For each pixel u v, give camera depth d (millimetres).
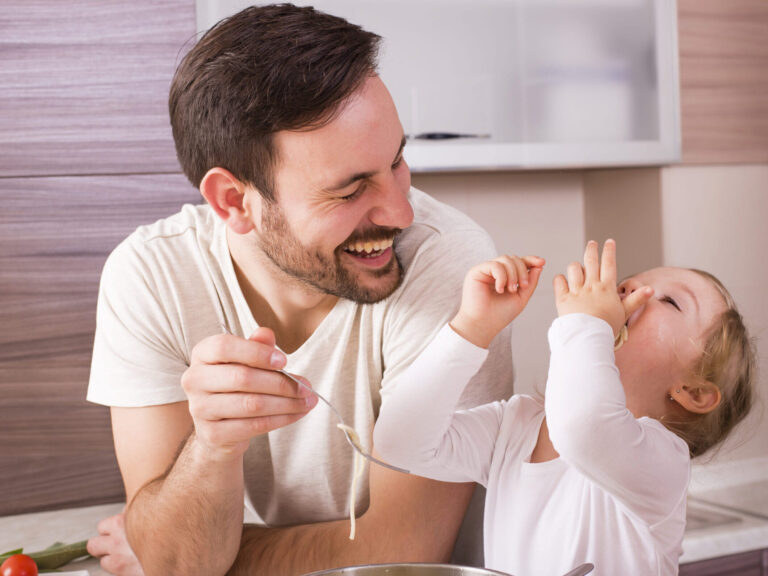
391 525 1100
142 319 1149
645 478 1022
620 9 2117
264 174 980
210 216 1219
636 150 2133
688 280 1315
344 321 1125
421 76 2004
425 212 1220
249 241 1078
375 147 947
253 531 1147
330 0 1929
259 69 949
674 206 2178
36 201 1785
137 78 1798
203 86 996
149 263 1160
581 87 2098
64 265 1800
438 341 1087
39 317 1800
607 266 1124
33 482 1815
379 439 1094
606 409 994
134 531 1083
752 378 1395
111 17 1785
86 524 1703
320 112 928
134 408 1149
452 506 1134
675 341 1261
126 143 1802
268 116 939
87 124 1790
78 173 1792
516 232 2375
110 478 1845
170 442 1148
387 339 1146
